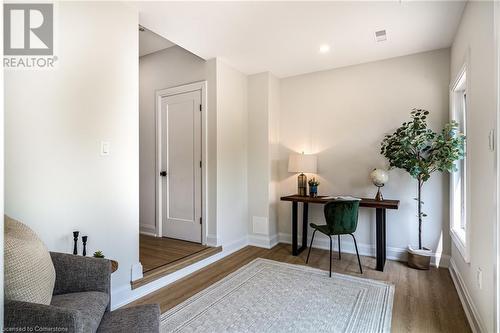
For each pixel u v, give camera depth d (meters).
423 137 2.94
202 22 2.56
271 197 3.93
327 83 3.79
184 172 3.66
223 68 3.53
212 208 3.42
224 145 3.55
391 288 2.50
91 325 1.13
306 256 3.45
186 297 2.35
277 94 4.10
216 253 3.30
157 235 3.88
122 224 2.22
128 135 2.27
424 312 2.11
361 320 1.99
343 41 2.94
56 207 1.80
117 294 2.17
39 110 1.73
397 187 3.31
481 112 1.83
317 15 2.43
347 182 3.63
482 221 1.79
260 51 3.21
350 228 2.85
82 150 1.95
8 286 1.05
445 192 3.07
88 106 1.99
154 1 2.22
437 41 2.93
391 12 2.38
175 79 3.74
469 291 2.10
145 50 3.86
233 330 1.87
